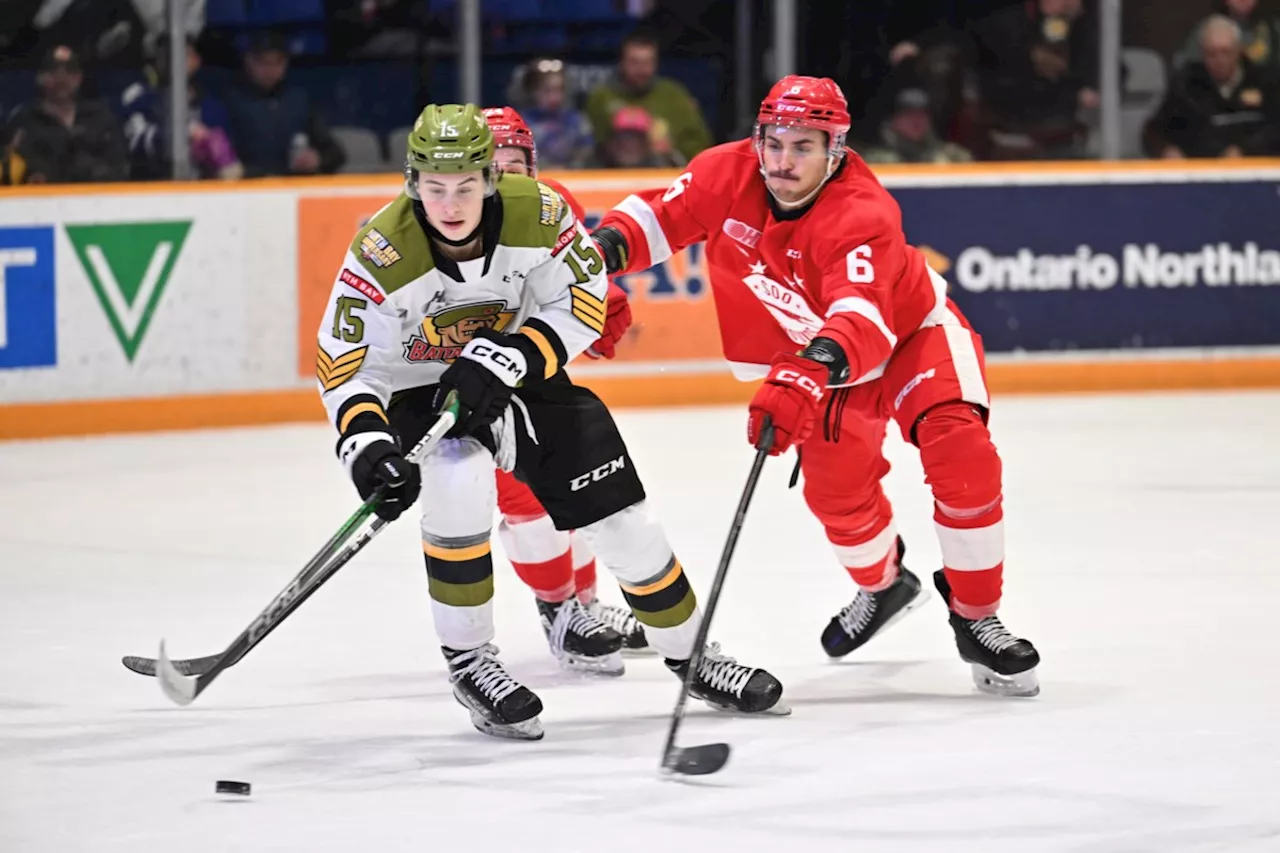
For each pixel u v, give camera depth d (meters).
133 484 16.80
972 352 9.84
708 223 10.00
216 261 19.61
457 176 8.11
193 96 20.70
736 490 16.44
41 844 7.45
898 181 21.30
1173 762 8.48
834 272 9.32
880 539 10.44
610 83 21.84
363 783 8.27
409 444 8.95
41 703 9.81
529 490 10.29
